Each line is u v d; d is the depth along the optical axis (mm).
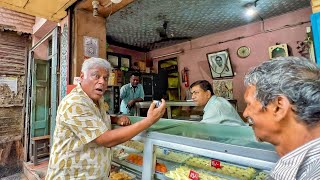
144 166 1273
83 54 2629
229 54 4586
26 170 3850
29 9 2625
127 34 4801
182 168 1281
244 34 4375
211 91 2252
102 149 1339
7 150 4266
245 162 853
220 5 3332
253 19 4039
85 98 1287
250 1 3205
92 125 1186
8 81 4316
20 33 4266
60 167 1245
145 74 5281
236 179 1100
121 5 2504
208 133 1251
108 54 5398
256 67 545
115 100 3928
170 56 5832
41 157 4090
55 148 1297
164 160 1446
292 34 3729
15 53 4398
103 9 2627
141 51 6211
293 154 460
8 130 4332
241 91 4449
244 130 1314
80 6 2568
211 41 4934
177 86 5625
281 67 479
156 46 5922
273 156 775
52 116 3160
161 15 3703
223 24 4270
